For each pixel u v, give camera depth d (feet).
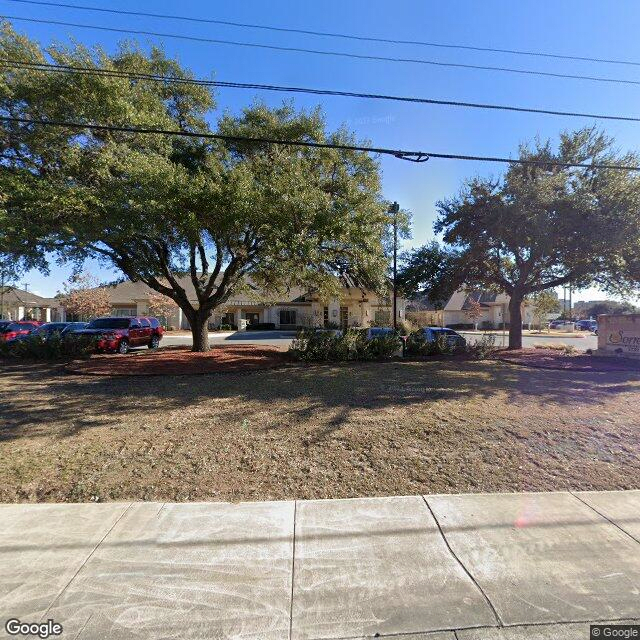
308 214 31.96
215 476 14.75
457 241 56.44
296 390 28.14
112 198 32.99
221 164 39.58
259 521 11.82
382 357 47.98
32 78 32.83
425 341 52.85
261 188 33.42
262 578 9.39
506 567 9.78
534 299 76.02
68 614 8.27
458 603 8.63
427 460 16.14
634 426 20.16
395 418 21.04
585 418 21.39
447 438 18.29
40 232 32.99
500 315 156.46
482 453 16.81
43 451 16.81
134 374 35.35
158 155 36.63
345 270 47.75
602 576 9.46
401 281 61.16
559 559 10.09
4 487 13.88
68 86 32.94
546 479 14.75
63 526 11.48
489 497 13.33
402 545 10.66
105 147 35.50
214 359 45.16
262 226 33.35
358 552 10.37
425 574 9.53
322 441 17.89
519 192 46.39
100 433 18.98
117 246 42.04
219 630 7.91
